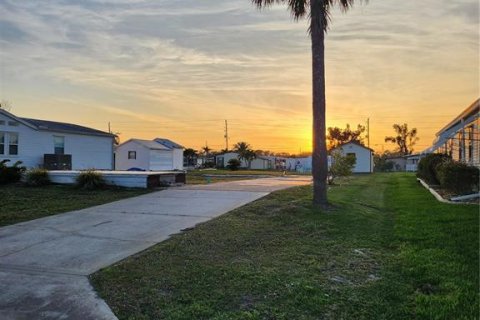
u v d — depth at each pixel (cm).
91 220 848
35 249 611
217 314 379
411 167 5950
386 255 589
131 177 1455
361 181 2406
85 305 402
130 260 545
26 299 419
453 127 2358
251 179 2519
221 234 702
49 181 1502
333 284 462
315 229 768
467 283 456
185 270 502
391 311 388
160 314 380
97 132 2586
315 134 1070
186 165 6506
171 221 830
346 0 1089
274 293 431
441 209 1023
